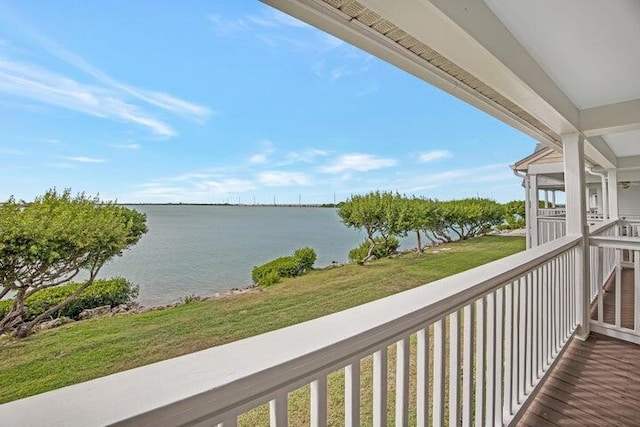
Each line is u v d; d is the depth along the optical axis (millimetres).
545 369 2361
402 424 1056
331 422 1347
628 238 3139
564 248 2797
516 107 2719
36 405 503
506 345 1811
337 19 1277
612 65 2275
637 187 11500
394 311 1027
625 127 3064
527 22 1751
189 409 557
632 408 2088
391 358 1972
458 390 1319
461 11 1382
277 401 696
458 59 1661
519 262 1891
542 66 2301
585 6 1609
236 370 634
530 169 7816
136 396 537
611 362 2711
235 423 629
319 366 771
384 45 1523
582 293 3234
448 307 1235
